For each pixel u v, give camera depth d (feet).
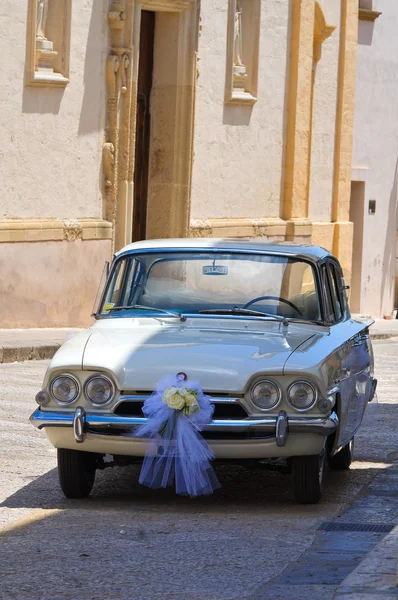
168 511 44.68
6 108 94.38
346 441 50.14
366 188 152.15
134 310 50.88
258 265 51.49
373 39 150.61
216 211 120.06
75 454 45.57
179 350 45.47
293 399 44.06
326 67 138.31
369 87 150.61
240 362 44.65
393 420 69.31
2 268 94.68
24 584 33.83
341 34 140.36
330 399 44.45
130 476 51.78
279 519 43.45
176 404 43.01
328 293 52.06
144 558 37.04
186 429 43.37
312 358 45.21
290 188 130.11
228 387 43.86
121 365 44.65
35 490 48.03
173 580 34.53
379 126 153.48
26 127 96.48
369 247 153.69
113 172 106.01
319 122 137.90
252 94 123.54
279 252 51.98
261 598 32.27
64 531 40.70
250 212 125.08
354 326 53.57
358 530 41.73
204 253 51.85
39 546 38.40
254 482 51.16
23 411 65.57
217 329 48.83
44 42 97.55
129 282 51.65
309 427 43.65
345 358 49.03
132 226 113.50
